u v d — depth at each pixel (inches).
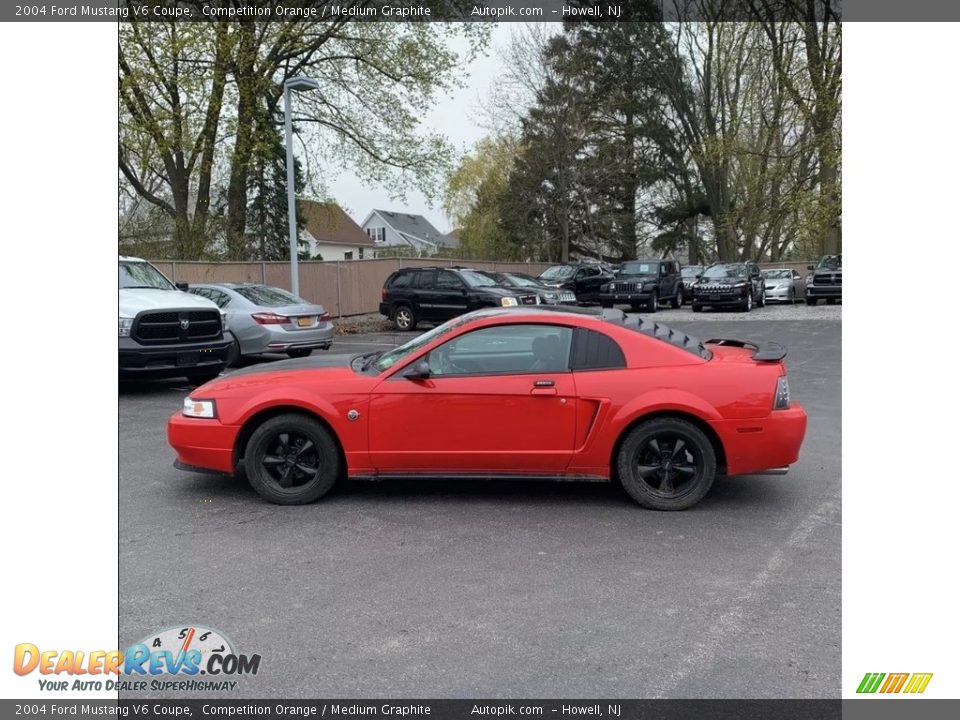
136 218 909.8
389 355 230.8
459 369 215.9
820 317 909.2
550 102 1614.2
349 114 975.0
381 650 136.3
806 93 831.1
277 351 507.8
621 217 1701.5
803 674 128.8
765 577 167.5
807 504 220.8
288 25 850.8
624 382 210.8
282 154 968.9
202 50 780.6
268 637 141.1
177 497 227.0
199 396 222.2
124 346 380.5
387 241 3245.6
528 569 171.9
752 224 1262.3
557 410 211.0
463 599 156.3
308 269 912.9
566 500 224.7
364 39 913.5
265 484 219.0
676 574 169.5
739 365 213.0
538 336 216.7
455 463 215.0
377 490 234.5
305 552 182.4
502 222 1680.6
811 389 423.5
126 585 163.3
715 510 215.0
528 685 125.4
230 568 172.6
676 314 1027.3
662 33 1514.5
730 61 1430.9
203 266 776.3
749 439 209.0
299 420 217.2
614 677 127.6
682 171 1676.9
